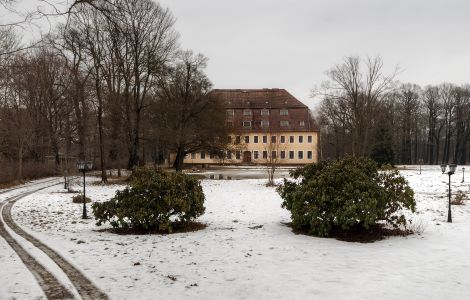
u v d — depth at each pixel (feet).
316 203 43.75
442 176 134.72
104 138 153.89
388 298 24.77
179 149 157.48
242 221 55.88
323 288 26.35
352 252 36.60
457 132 269.64
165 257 34.40
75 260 33.01
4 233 47.01
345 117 203.41
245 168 214.69
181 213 47.96
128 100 133.28
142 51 120.06
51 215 63.10
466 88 265.54
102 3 31.19
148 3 99.71
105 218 47.42
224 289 25.98
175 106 149.38
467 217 58.44
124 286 26.40
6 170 122.62
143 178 47.16
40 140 155.94
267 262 32.86
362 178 43.39
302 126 280.92
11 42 69.97
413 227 49.21
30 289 25.48
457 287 27.20
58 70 147.23
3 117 135.33
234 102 294.25
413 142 327.67
